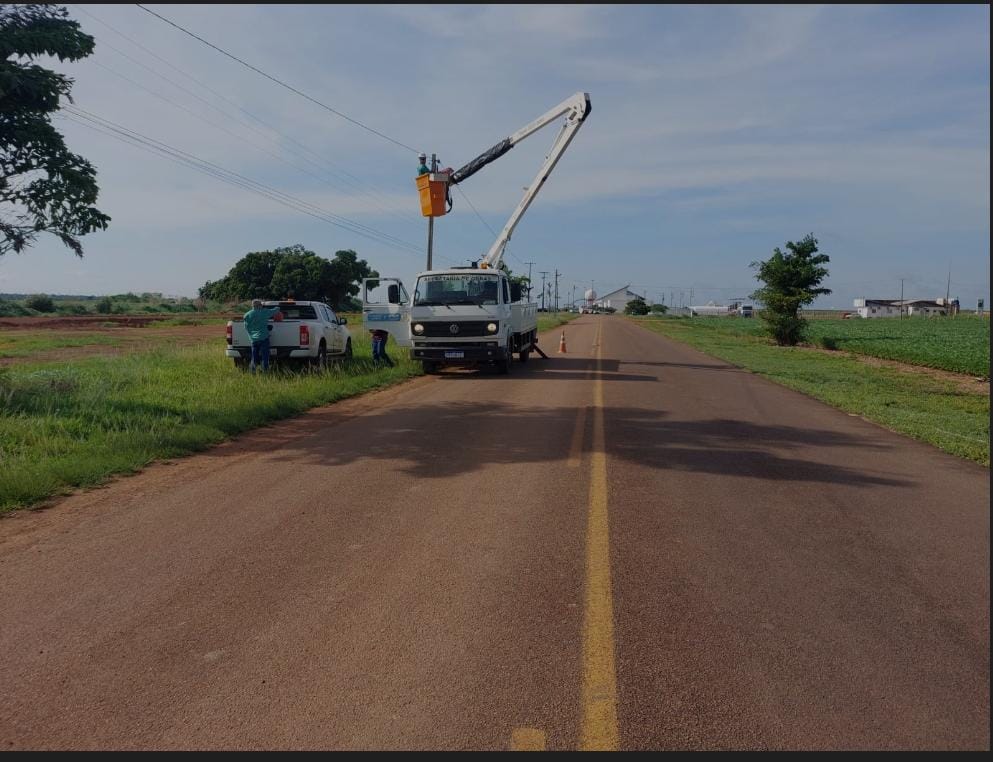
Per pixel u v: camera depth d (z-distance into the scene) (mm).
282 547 5406
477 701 3338
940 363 26375
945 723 3203
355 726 3150
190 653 3801
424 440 9586
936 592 4660
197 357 17719
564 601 4441
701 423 11211
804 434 10438
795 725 3178
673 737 3080
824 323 71625
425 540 5562
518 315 20344
